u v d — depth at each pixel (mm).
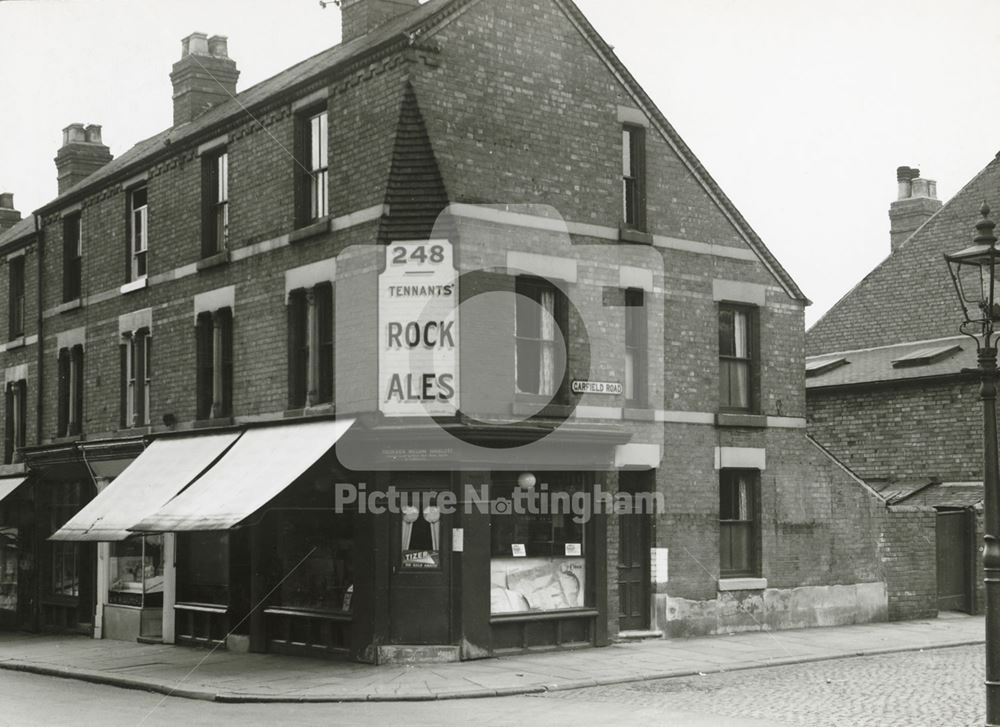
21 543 24750
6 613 25375
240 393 19094
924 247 28422
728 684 14328
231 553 18531
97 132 27969
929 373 24922
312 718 12234
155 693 14875
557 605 17156
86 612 22703
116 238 22906
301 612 17156
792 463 20391
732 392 19984
